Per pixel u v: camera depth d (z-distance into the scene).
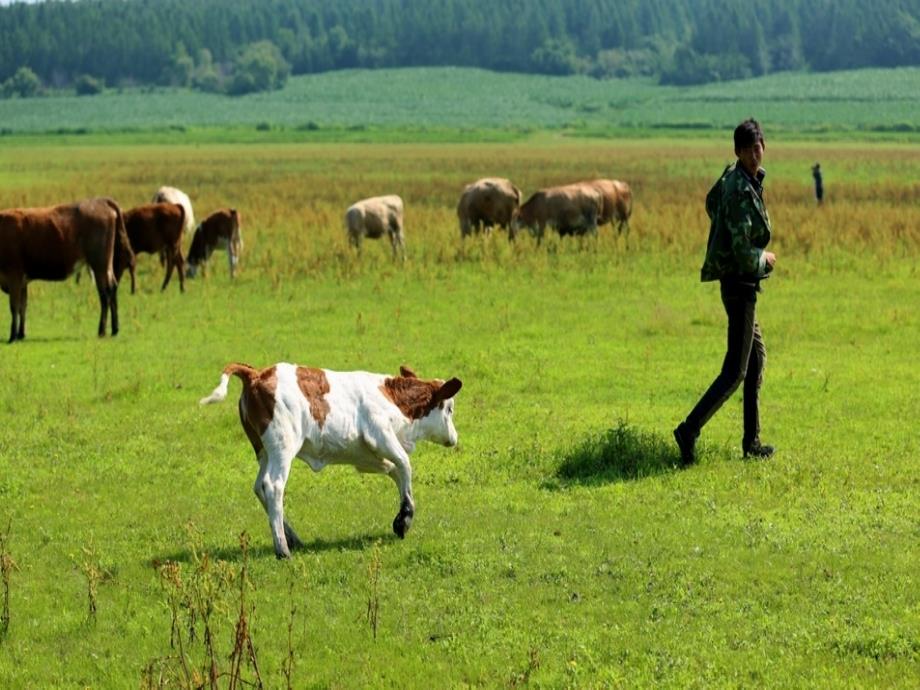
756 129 11.90
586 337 19.17
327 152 103.25
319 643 8.15
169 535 10.38
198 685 7.17
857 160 79.00
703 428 13.67
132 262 20.91
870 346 18.27
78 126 186.62
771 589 8.91
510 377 16.42
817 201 43.34
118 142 134.38
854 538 9.94
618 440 12.45
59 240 19.67
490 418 14.27
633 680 7.49
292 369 9.95
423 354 17.91
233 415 14.59
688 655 7.83
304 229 33.84
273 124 172.00
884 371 16.53
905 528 10.18
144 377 16.70
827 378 15.68
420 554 9.70
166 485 11.95
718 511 10.70
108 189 55.69
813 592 8.83
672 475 11.83
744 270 11.84
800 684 7.39
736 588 8.95
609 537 10.06
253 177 66.44
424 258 28.03
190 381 16.48
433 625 8.41
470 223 31.59
